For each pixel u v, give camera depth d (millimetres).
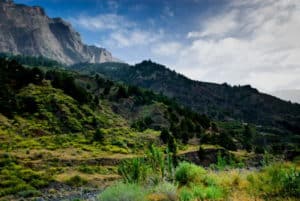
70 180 39156
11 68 104562
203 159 72312
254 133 156750
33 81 104625
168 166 16453
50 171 44250
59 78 110438
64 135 74500
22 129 71500
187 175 15867
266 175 15148
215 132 117250
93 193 32156
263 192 12172
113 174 47094
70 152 59219
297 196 11180
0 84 88625
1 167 42531
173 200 11867
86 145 68750
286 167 17469
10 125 71750
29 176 38781
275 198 11102
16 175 38625
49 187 36250
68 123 83312
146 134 89312
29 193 31562
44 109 86000
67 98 99938
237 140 122938
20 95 90438
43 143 64438
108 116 108312
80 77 178375
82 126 85625
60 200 28859
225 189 13156
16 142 61469
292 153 27922
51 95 96312
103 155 59875
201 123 120625
